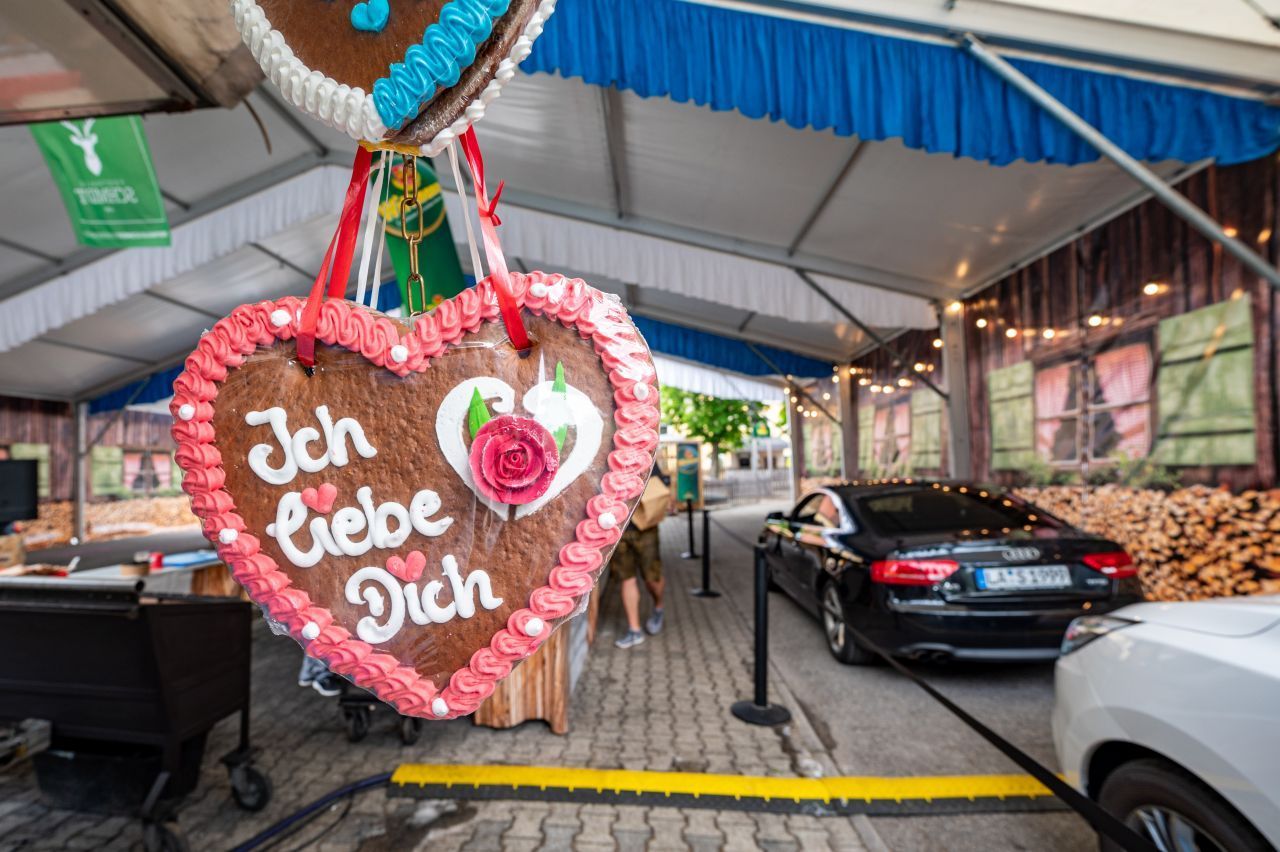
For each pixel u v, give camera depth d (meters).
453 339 0.67
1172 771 1.87
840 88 3.61
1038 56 3.61
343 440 0.66
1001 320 7.52
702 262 8.02
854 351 13.29
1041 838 2.69
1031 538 4.10
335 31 0.60
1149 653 1.98
